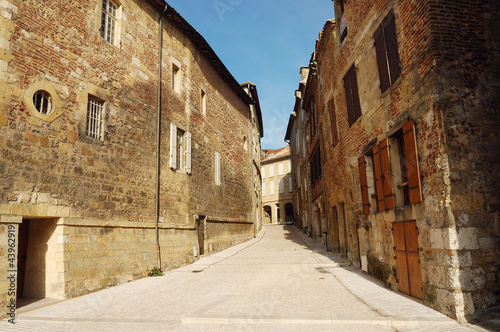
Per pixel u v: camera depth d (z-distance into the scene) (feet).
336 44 38.70
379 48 26.43
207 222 53.01
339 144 39.50
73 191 28.73
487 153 18.67
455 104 18.85
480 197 18.28
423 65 20.18
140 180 36.99
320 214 65.36
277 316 18.54
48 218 27.25
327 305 20.83
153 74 41.04
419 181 20.49
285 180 150.10
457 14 19.76
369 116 28.89
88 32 32.14
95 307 23.09
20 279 27.22
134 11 38.86
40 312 22.17
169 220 41.47
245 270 36.96
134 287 30.22
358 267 35.01
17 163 24.54
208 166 55.01
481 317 16.79
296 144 106.83
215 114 60.18
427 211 19.88
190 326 17.74
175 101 45.37
